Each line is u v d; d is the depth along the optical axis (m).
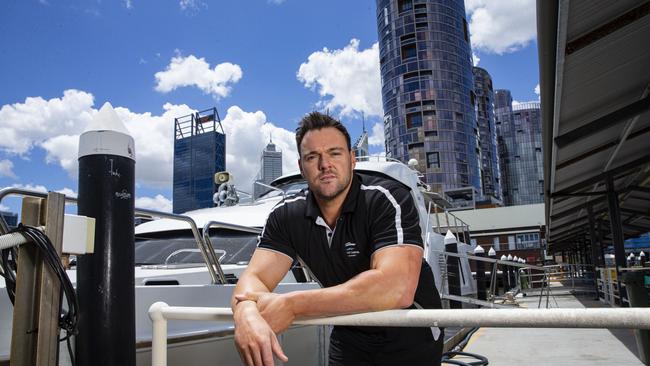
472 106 154.62
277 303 1.56
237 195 7.25
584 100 6.15
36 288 2.00
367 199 1.96
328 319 1.51
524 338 7.81
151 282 3.24
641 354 4.18
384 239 1.83
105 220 2.22
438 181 140.62
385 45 160.75
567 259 51.72
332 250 2.04
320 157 1.97
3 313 2.19
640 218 20.72
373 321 1.41
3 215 2.21
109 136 2.29
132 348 2.26
